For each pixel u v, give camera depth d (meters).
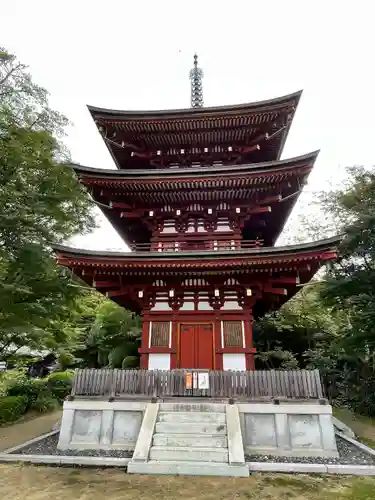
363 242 19.20
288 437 10.77
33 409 21.41
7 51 18.44
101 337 32.66
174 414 11.08
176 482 8.36
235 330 13.98
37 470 9.23
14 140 16.81
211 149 18.28
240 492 7.78
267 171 14.51
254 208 15.75
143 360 13.87
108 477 8.70
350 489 8.07
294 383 11.49
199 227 16.28
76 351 32.56
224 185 14.92
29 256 16.34
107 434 11.27
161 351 13.84
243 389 11.57
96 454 10.48
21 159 17.11
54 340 20.89
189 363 13.73
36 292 17.05
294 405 11.09
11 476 8.73
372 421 17.44
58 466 9.59
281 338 30.95
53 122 20.20
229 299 14.45
